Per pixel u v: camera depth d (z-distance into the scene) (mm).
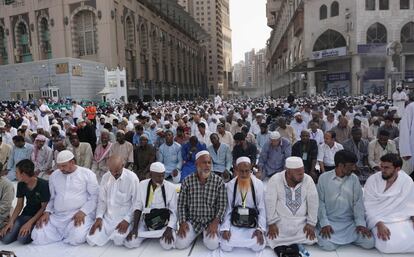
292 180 4855
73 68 40656
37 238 5312
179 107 25781
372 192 4961
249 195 5117
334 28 45531
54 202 5496
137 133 10266
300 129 11719
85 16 51062
